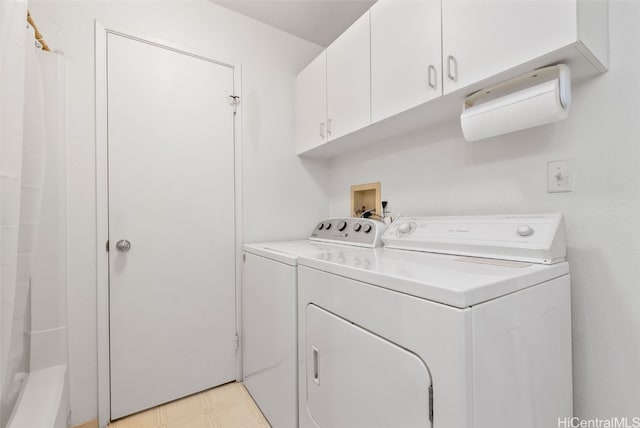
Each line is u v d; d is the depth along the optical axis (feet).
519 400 2.36
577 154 3.29
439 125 4.72
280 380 4.18
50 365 4.06
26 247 3.46
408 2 3.86
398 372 2.31
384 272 2.54
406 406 2.24
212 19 5.73
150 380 5.01
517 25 2.79
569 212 3.35
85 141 4.50
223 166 5.83
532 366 2.51
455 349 1.91
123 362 4.78
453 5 3.32
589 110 3.20
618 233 3.02
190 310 5.42
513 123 3.16
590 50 2.66
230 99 5.93
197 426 4.58
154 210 5.09
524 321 2.43
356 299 2.76
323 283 3.25
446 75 3.41
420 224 4.37
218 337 5.70
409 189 5.24
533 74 2.96
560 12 2.54
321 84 5.78
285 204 6.67
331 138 5.52
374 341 2.53
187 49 5.44
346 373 2.88
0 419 3.24
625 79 2.96
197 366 5.47
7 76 2.72
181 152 5.37
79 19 4.49
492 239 3.37
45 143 3.92
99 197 4.58
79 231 4.45
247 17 6.17
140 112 4.97
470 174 4.33
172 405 5.12
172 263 5.25
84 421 4.46
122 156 4.80
